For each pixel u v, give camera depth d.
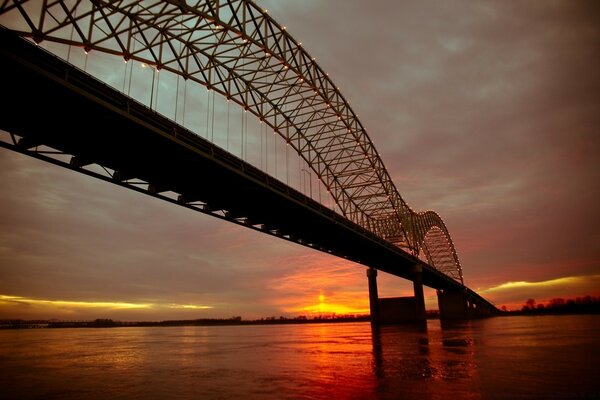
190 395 18.44
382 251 90.06
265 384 20.52
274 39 51.84
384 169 87.50
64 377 25.58
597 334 47.22
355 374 22.62
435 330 70.25
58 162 33.53
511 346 35.34
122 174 38.38
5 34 25.06
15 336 104.88
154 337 90.75
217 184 44.03
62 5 28.42
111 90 30.67
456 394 16.66
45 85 27.11
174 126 35.44
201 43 43.94
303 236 68.81
